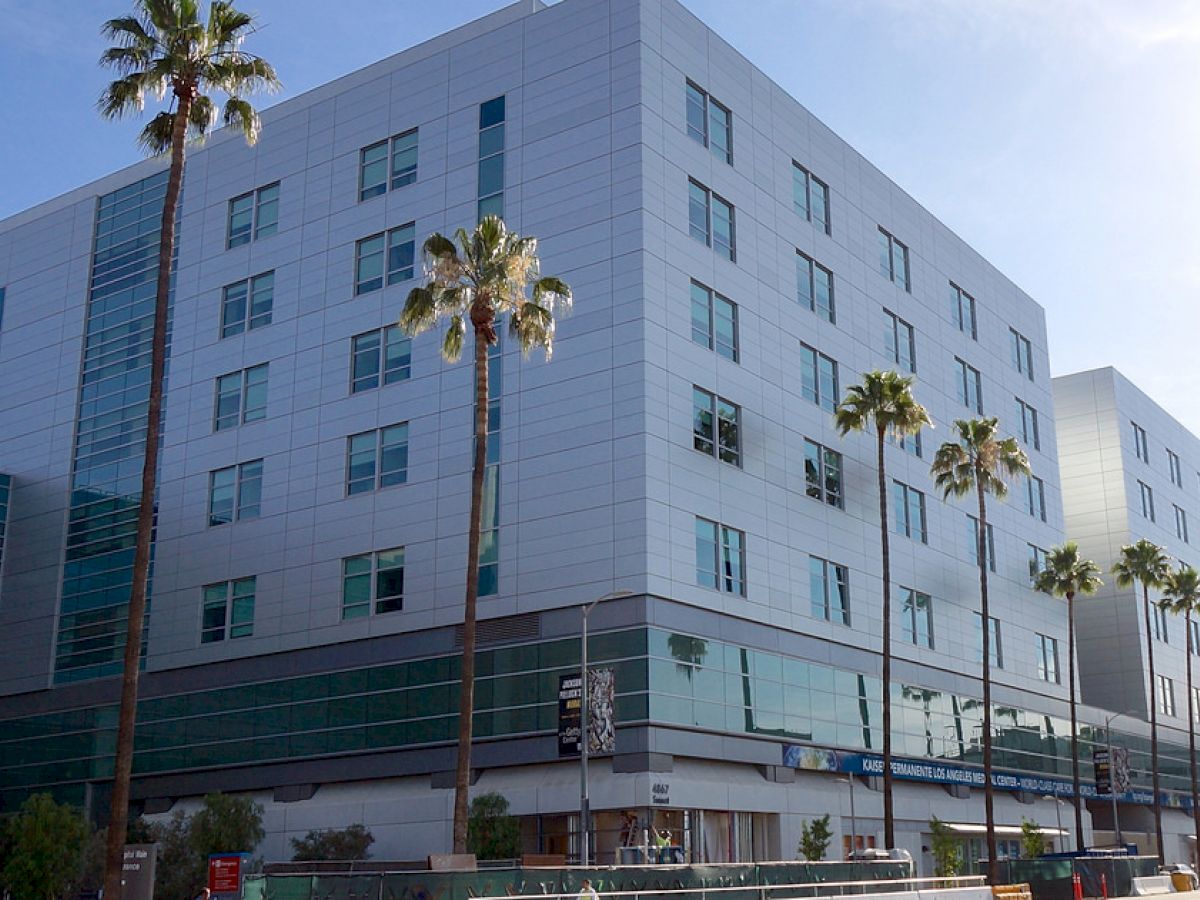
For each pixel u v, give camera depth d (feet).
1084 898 203.10
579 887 107.04
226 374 231.30
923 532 251.39
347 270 220.23
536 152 203.31
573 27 204.64
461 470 198.80
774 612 201.67
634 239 189.67
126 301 250.78
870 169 254.88
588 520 184.55
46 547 248.52
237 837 183.83
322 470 214.48
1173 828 344.08
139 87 116.67
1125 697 340.59
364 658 202.49
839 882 135.64
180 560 228.02
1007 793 267.18
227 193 240.53
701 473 191.83
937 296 272.31
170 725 222.48
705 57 211.00
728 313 205.87
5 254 274.57
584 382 189.57
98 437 246.68
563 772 180.45
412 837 189.26
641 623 176.45
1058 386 370.73
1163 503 383.45
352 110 227.61
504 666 188.03
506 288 136.77
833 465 225.56
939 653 247.29
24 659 245.65
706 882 118.52
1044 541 300.61
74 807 214.90
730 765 188.96
